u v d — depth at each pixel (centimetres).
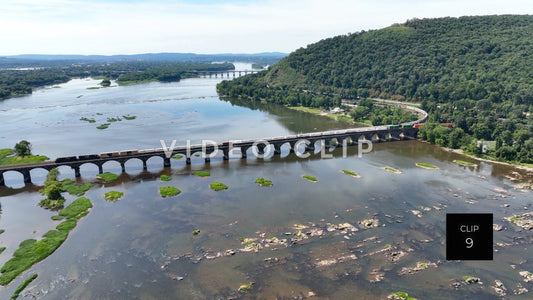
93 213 12506
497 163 17775
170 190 14262
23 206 13212
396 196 13800
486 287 8675
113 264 9600
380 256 9894
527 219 11800
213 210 12662
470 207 12800
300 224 11575
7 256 9988
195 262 9650
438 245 10419
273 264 9538
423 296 8381
